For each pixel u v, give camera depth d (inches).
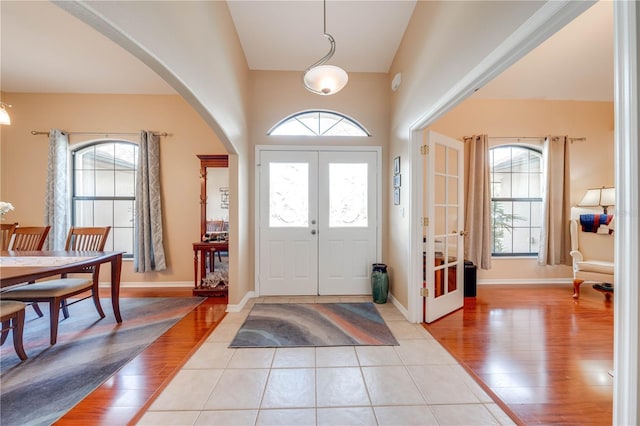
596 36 104.0
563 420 57.4
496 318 110.7
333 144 143.0
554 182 156.2
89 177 160.6
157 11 60.6
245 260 133.0
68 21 100.1
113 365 78.0
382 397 64.4
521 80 137.1
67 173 154.1
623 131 31.9
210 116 90.8
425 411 60.0
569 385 68.8
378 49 126.6
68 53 119.6
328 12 105.3
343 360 80.0
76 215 159.2
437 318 109.3
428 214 106.3
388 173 142.3
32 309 122.0
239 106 122.3
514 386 68.4
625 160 31.7
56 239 147.3
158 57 61.0
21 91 151.6
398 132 125.9
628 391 32.1
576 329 100.5
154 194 152.2
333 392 66.1
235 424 56.3
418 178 106.9
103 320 109.3
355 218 143.6
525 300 132.2
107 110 155.5
